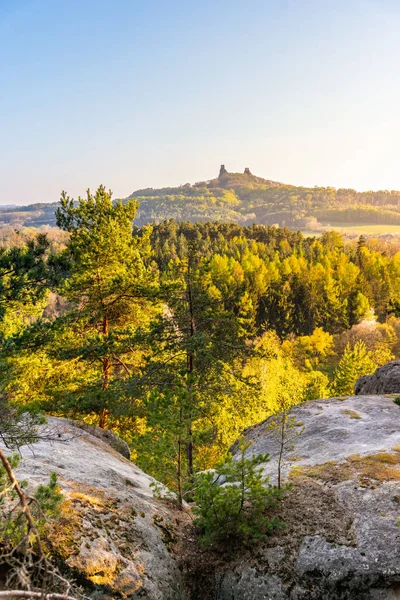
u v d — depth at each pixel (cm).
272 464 1289
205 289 1866
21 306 1722
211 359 1738
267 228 17675
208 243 14750
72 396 1730
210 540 915
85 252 1927
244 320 1894
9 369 864
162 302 1952
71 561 706
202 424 1380
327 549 855
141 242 2189
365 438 1346
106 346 1803
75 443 1267
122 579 736
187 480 1150
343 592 797
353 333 8531
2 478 586
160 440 1065
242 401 1788
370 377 2334
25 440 820
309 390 4169
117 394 1719
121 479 1102
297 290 9994
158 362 1830
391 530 863
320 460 1237
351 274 10888
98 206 2077
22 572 420
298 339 8425
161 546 880
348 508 958
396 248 17712
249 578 849
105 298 1998
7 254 1335
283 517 962
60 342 1934
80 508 841
